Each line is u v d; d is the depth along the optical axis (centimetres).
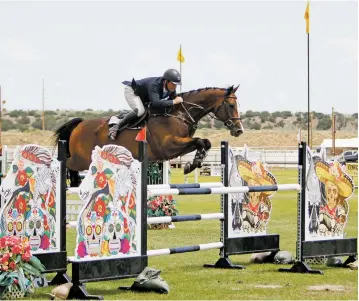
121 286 888
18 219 845
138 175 870
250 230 1088
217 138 8112
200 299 819
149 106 1402
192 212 1934
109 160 840
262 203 1101
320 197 1034
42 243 862
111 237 844
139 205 871
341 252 1053
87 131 1516
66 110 9512
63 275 877
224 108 1397
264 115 10225
